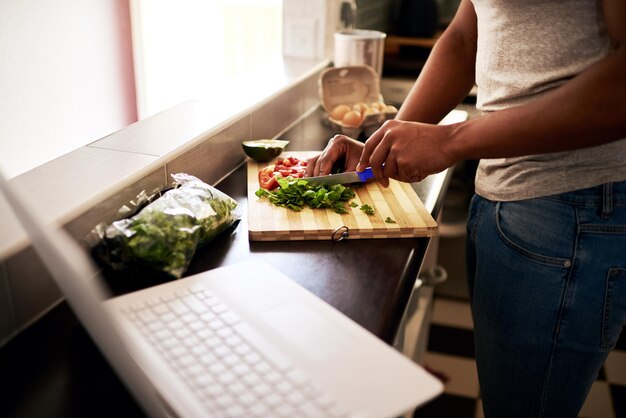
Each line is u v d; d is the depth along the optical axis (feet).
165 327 2.39
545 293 3.29
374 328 2.55
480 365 3.78
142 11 7.25
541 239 3.23
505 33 3.15
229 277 2.77
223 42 8.11
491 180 3.51
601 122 2.58
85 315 2.08
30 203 1.76
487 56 3.32
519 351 3.49
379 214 3.50
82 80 6.70
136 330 2.36
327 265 3.03
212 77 8.25
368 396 2.06
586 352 3.35
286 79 5.70
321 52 6.89
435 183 4.20
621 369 6.86
